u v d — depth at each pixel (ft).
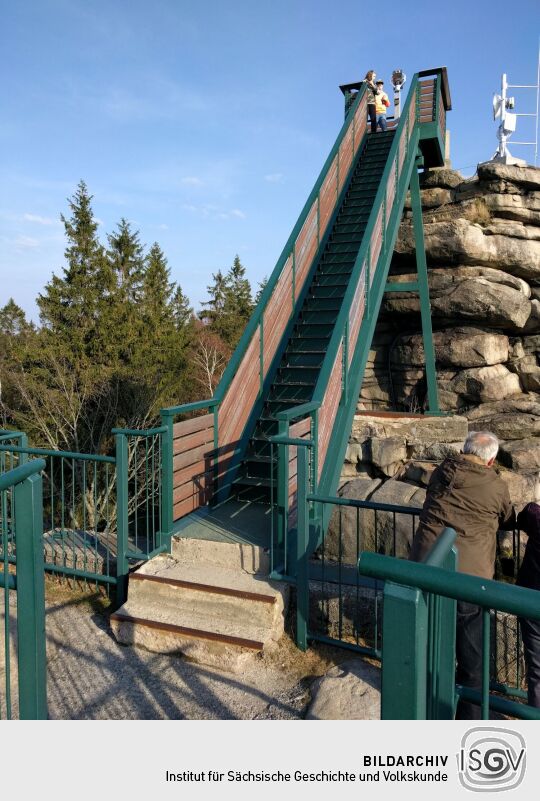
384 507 11.89
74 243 86.48
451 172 40.37
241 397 20.01
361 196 30.45
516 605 3.96
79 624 14.37
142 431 14.56
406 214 40.09
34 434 63.98
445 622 6.05
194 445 17.04
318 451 16.30
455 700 6.35
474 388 37.27
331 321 23.39
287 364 22.84
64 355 72.43
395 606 4.40
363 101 35.83
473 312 36.83
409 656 4.35
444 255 37.76
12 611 14.43
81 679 11.87
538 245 37.55
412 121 33.53
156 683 11.73
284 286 23.40
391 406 41.70
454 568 5.79
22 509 6.63
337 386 18.81
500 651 12.75
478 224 37.88
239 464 19.77
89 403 66.74
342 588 14.02
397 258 40.22
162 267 124.16
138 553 15.03
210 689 11.51
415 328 40.86
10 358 71.05
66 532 18.78
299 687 11.53
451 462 10.87
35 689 6.75
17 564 6.68
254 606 12.78
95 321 78.95
